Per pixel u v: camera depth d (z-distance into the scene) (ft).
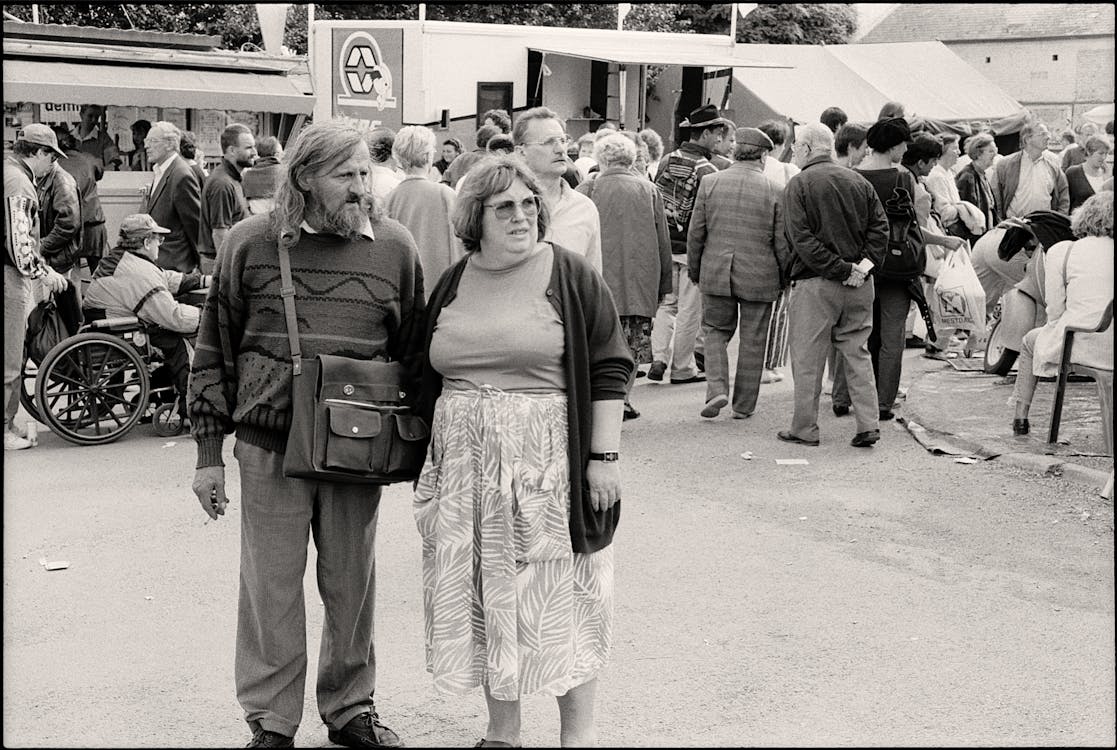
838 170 26.71
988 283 37.96
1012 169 44.06
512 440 12.39
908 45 99.40
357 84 59.00
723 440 28.48
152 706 14.79
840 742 13.83
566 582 12.62
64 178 32.30
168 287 29.63
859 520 22.26
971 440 27.48
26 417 31.24
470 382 12.61
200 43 48.08
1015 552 20.49
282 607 12.98
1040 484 24.45
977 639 16.84
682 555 20.35
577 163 41.60
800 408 27.91
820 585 18.94
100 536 21.36
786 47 97.71
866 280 27.20
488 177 12.48
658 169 36.76
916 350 41.39
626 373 12.91
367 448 12.65
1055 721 14.35
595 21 90.02
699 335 36.68
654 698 14.98
